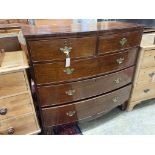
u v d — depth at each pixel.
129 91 1.59
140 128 1.53
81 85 1.22
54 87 1.14
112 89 1.42
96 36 1.08
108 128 1.53
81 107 1.33
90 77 1.22
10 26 1.38
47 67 1.04
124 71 1.40
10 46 1.33
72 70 1.12
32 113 1.22
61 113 1.28
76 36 1.01
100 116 1.68
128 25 1.29
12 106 1.12
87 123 1.60
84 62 1.13
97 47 1.12
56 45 0.99
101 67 1.23
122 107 1.74
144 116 1.68
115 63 1.29
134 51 1.36
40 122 1.40
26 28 1.17
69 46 1.02
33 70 1.03
